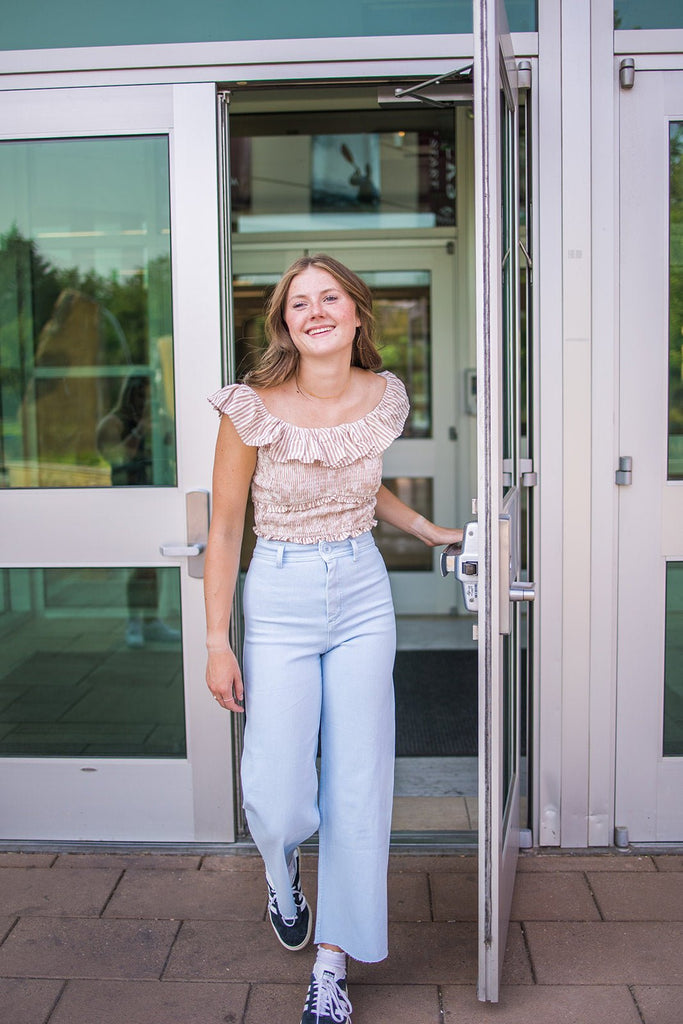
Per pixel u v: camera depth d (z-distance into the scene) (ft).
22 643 8.79
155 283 8.94
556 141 8.03
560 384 8.21
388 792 6.42
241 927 7.47
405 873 8.25
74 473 9.22
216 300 8.24
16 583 8.70
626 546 8.38
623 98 8.03
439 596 16.56
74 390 9.62
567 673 8.44
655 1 7.93
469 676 13.37
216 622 6.26
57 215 8.77
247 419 6.01
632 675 8.50
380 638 6.33
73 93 8.24
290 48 8.05
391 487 16.56
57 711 8.84
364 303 6.26
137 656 8.73
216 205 8.17
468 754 10.69
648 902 7.75
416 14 8.02
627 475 8.27
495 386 5.96
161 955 7.11
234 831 8.70
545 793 8.59
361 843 6.23
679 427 8.35
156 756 8.79
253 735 6.25
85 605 8.69
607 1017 6.38
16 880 8.18
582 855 8.54
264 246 16.07
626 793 8.63
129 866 8.39
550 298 8.16
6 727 8.89
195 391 8.31
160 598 8.63
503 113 6.98
